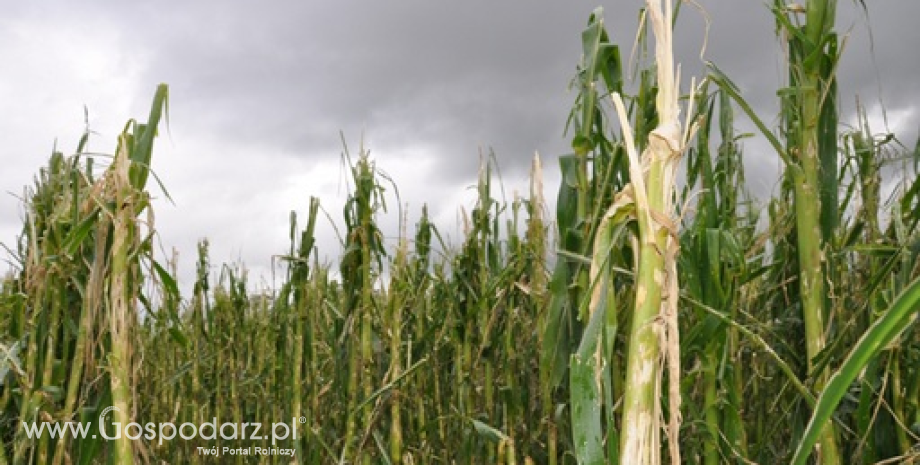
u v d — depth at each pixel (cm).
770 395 409
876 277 299
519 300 498
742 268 321
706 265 321
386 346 505
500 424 514
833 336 353
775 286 358
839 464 304
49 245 362
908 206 330
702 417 347
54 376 356
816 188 308
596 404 176
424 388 543
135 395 338
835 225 316
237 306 743
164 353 697
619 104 183
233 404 705
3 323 407
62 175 396
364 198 464
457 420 520
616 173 340
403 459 469
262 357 745
